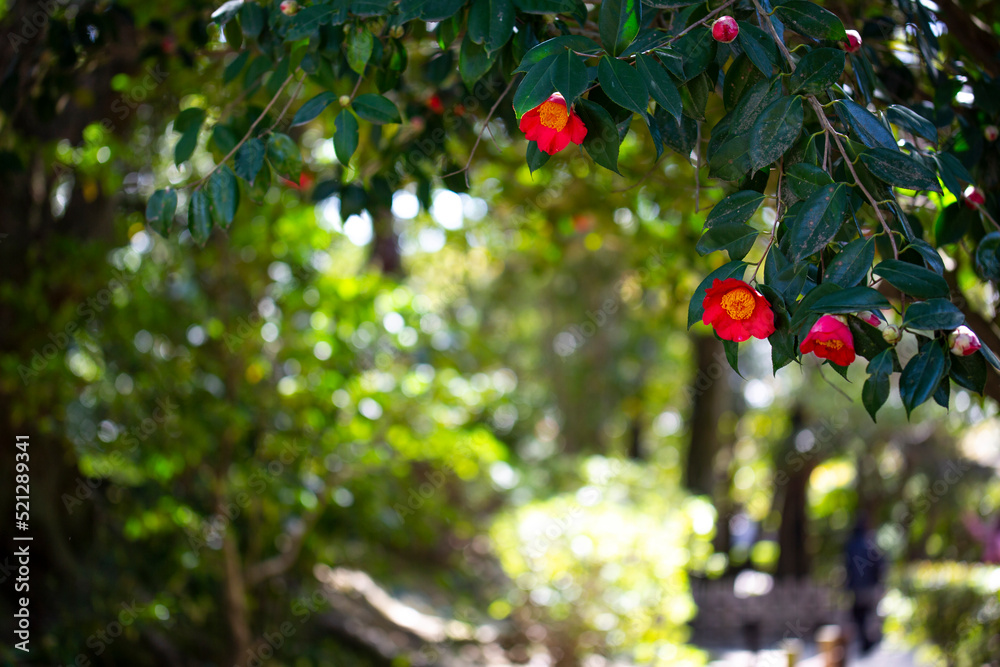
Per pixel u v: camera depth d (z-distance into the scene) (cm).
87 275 416
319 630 615
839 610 848
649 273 557
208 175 186
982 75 229
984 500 569
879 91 227
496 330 1359
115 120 422
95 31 303
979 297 290
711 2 153
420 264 763
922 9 206
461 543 966
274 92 209
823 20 148
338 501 455
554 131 145
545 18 184
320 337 416
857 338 133
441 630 722
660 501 670
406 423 445
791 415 1061
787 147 138
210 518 479
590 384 1472
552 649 604
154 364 409
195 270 460
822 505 1134
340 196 270
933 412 856
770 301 133
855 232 149
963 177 167
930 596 448
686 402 1239
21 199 425
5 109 301
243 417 407
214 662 513
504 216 595
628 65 141
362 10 177
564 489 798
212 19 209
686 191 381
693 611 650
